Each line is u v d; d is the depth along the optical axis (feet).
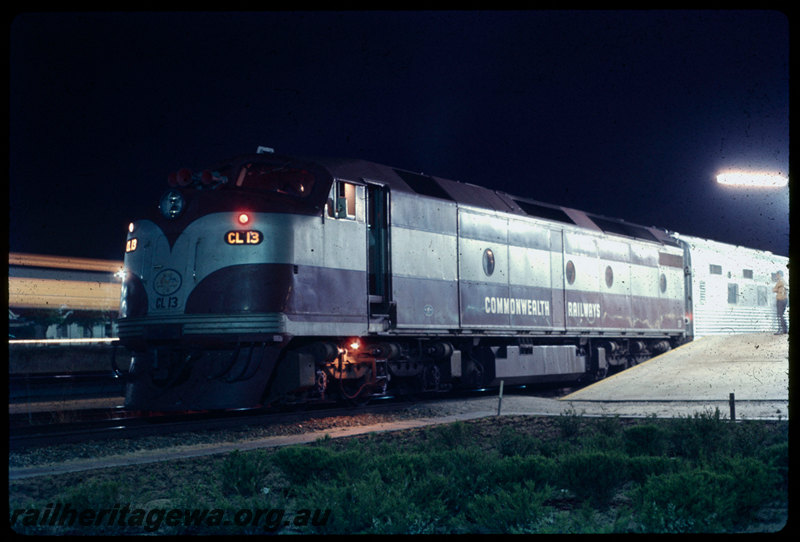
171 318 44.70
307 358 46.32
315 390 47.52
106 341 84.89
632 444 33.35
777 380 54.85
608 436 38.34
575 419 41.91
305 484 27.81
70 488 25.53
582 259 72.18
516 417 48.80
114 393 66.64
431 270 54.60
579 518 22.88
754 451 31.35
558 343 70.79
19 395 60.03
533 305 64.80
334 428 44.01
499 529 22.00
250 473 27.55
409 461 27.55
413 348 55.31
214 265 44.34
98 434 38.75
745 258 103.14
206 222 44.80
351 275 48.65
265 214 44.78
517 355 63.77
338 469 27.58
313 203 46.70
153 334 45.09
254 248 44.32
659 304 84.58
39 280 82.69
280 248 44.57
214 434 40.88
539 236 66.59
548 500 26.27
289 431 42.47
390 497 23.27
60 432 42.55
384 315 50.67
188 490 26.43
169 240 45.52
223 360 44.83
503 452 34.40
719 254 97.96
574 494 26.89
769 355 63.77
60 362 70.54
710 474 23.48
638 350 81.87
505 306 61.57
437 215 55.72
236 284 44.04
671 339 89.30
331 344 47.98
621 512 22.72
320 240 46.65
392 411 50.80
